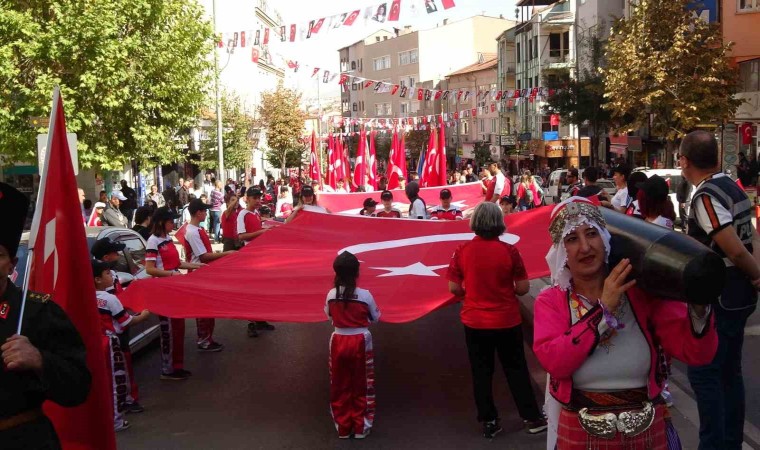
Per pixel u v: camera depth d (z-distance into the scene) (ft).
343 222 36.52
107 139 67.92
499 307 21.39
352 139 274.57
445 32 314.55
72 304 14.05
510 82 241.55
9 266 11.12
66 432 13.76
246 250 33.71
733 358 16.57
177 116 71.87
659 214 21.45
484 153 238.68
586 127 176.96
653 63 101.96
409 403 25.76
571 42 205.67
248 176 156.66
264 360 32.37
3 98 62.39
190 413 25.34
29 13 62.08
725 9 110.63
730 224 15.69
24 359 10.34
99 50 61.93
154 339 35.12
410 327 38.27
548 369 11.09
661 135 107.86
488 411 21.85
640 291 11.20
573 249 11.24
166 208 30.40
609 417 10.98
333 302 22.45
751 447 19.03
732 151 104.58
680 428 20.45
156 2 66.13
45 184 14.11
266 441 22.48
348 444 21.99
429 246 32.58
